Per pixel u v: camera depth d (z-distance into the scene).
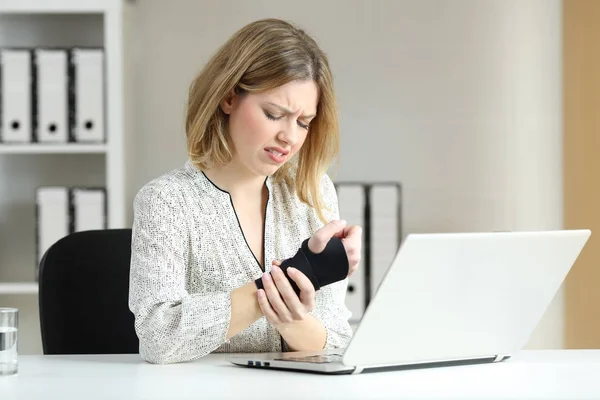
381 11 4.04
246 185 2.02
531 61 4.02
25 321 3.99
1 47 3.99
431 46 4.04
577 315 3.99
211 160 1.97
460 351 1.65
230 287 1.97
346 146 4.04
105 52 3.69
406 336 1.54
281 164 1.89
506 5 4.02
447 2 4.04
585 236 1.70
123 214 3.69
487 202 4.03
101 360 1.81
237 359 1.69
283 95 1.82
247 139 1.86
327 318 2.01
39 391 1.40
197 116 1.92
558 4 4.01
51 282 2.33
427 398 1.31
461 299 1.57
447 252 1.49
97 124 3.71
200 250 1.95
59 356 1.88
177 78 4.02
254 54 1.84
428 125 4.04
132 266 1.85
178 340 1.70
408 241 1.43
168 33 4.02
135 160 4.01
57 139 3.73
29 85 3.72
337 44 4.04
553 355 1.86
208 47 4.02
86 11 3.68
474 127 4.04
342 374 1.55
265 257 2.03
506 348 1.73
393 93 4.04
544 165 4.02
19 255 4.05
